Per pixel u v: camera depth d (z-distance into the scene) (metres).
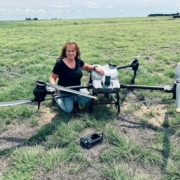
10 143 3.99
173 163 3.46
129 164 3.48
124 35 21.53
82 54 11.11
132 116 4.91
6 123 4.68
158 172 3.31
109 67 5.06
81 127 4.41
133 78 6.62
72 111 4.98
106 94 4.59
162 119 4.79
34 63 9.70
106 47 13.60
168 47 13.60
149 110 5.21
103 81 4.57
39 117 4.91
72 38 19.62
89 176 3.24
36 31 30.62
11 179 3.10
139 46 14.02
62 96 4.53
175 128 4.41
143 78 7.12
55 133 4.16
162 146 3.82
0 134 4.29
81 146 3.89
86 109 5.04
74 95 4.71
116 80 4.70
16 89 6.24
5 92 6.05
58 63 4.61
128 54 11.35
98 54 11.04
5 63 9.57
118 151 3.66
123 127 4.46
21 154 3.62
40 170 3.33
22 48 13.80
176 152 3.64
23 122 4.74
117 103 4.85
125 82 6.81
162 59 10.06
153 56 10.99
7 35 24.08
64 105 4.77
